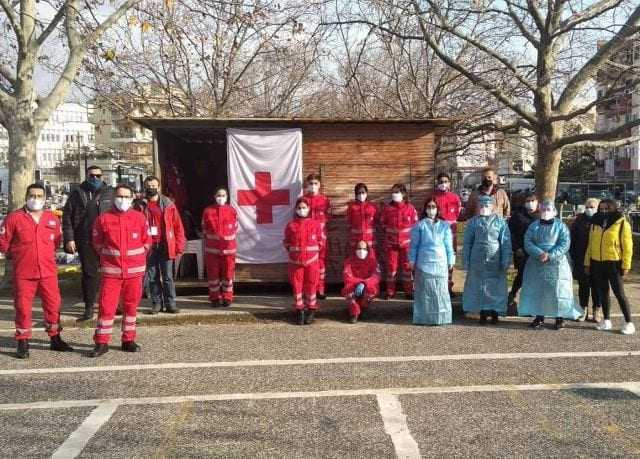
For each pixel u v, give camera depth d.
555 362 6.46
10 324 8.34
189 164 13.38
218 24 15.42
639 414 5.01
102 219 6.85
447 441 4.50
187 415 5.05
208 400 5.40
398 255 9.59
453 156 18.09
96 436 4.64
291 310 8.73
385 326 8.25
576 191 37.62
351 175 10.09
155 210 8.49
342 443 4.48
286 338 7.62
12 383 5.91
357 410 5.12
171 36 15.07
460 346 7.14
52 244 6.95
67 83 10.75
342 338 7.59
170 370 6.29
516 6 11.77
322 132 10.05
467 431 4.68
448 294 8.31
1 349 7.13
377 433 4.65
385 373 6.12
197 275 10.76
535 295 8.02
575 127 16.42
